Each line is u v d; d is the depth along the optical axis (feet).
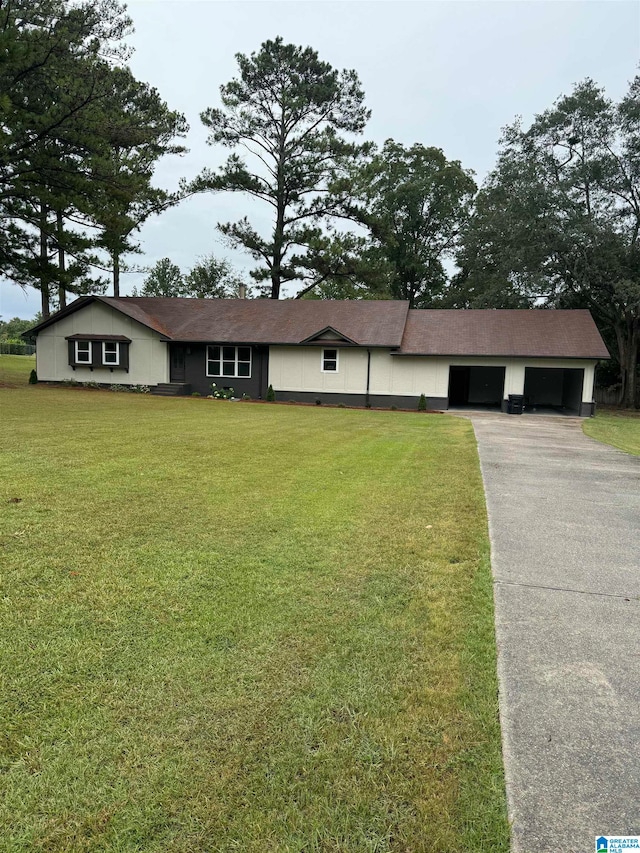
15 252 65.41
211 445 28.53
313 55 88.84
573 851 5.24
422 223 129.08
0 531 13.64
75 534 13.66
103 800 5.68
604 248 76.84
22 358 144.87
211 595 10.52
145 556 12.39
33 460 22.56
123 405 52.29
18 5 62.59
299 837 5.33
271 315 77.71
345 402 71.67
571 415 66.28
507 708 7.45
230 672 7.99
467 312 77.30
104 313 75.46
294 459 25.41
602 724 7.15
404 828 5.47
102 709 7.08
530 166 79.20
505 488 21.22
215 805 5.66
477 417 58.85
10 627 9.09
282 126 94.43
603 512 17.89
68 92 56.13
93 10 62.23
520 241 81.30
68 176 58.59
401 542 13.98
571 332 69.00
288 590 10.89
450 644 9.05
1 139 51.42
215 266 138.00
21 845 5.16
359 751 6.50
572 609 10.60
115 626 9.23
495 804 5.79
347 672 8.11
